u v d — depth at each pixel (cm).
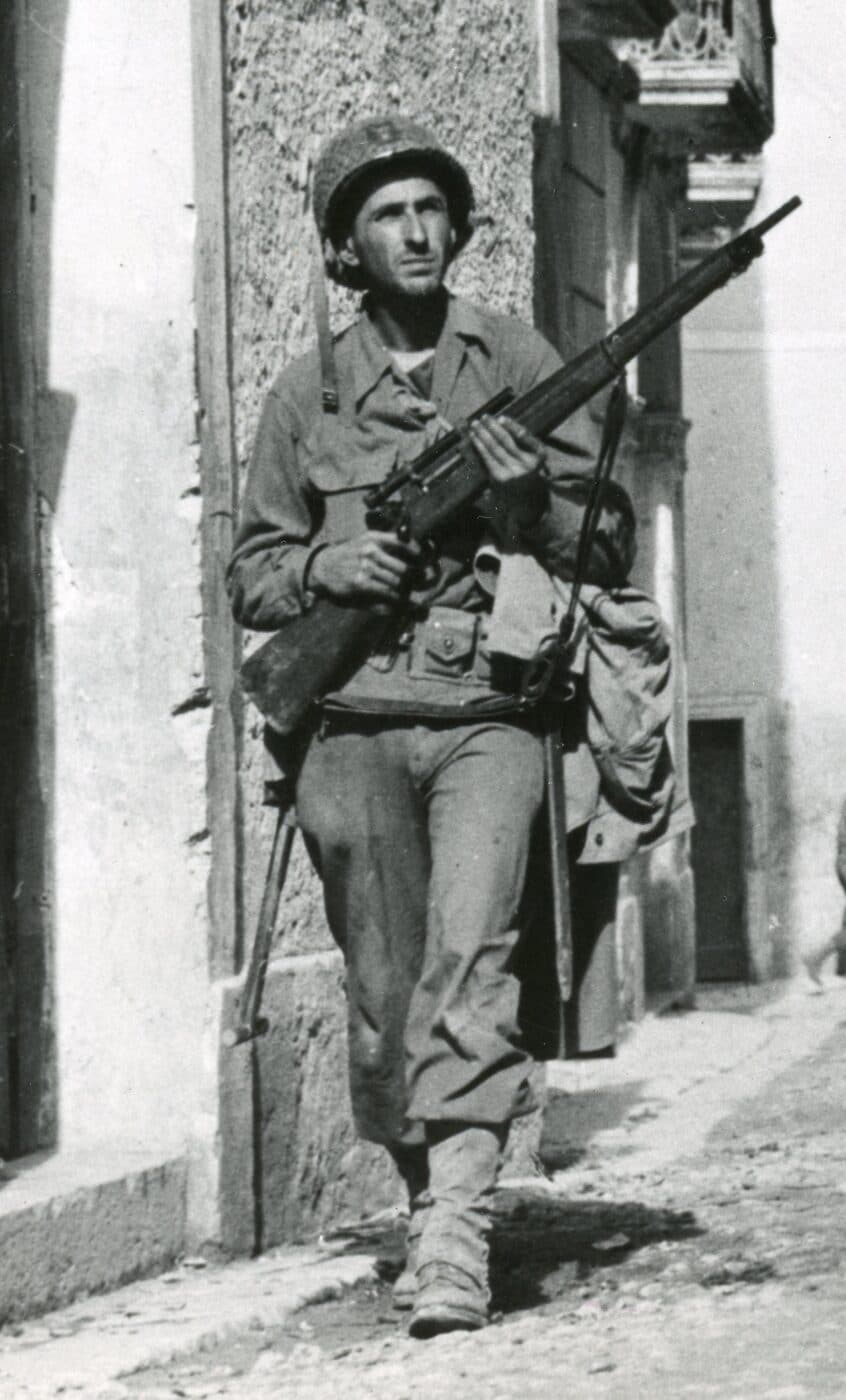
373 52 883
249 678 634
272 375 808
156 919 757
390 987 638
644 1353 563
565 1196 848
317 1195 798
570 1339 589
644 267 2105
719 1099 1301
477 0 971
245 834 776
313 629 625
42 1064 762
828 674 2362
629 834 630
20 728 766
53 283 769
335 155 638
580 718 627
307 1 838
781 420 2381
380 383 638
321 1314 670
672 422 2022
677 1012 1986
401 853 630
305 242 831
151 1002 757
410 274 632
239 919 770
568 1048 652
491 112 982
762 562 2367
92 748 764
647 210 2050
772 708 2361
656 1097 1320
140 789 760
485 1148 610
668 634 629
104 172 767
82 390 767
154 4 767
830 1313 595
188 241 763
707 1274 672
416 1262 626
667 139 2008
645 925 2020
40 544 768
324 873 644
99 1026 760
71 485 767
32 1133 759
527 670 613
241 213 793
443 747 617
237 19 794
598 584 629
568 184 1700
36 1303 671
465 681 620
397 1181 850
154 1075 755
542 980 650
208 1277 727
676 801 636
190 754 757
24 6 771
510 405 619
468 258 958
